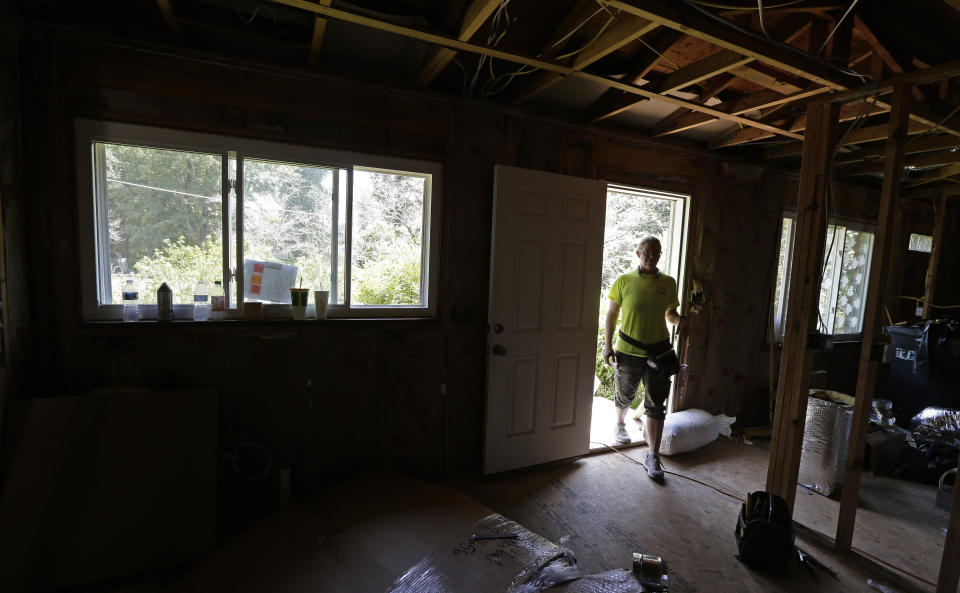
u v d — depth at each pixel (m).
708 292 3.57
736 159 3.54
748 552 2.03
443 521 2.07
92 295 2.00
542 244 2.79
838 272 4.43
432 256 2.62
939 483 2.65
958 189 4.30
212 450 2.03
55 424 1.82
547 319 2.86
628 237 7.22
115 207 2.09
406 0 1.94
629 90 2.36
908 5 1.96
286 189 2.34
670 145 3.26
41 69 1.84
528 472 2.87
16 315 1.83
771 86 2.32
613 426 3.66
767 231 3.76
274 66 2.15
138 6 1.93
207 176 2.19
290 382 2.34
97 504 1.81
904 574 2.04
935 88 2.17
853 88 2.05
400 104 2.45
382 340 2.54
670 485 2.77
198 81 2.05
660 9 1.60
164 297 2.08
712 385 3.69
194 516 1.94
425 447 2.71
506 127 2.75
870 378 2.07
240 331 2.22
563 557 1.88
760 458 3.23
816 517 2.50
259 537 1.93
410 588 1.66
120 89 1.94
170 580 1.81
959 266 5.11
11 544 1.68
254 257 2.32
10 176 1.78
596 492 2.65
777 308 4.06
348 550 1.85
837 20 1.96
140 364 2.07
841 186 4.30
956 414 3.07
